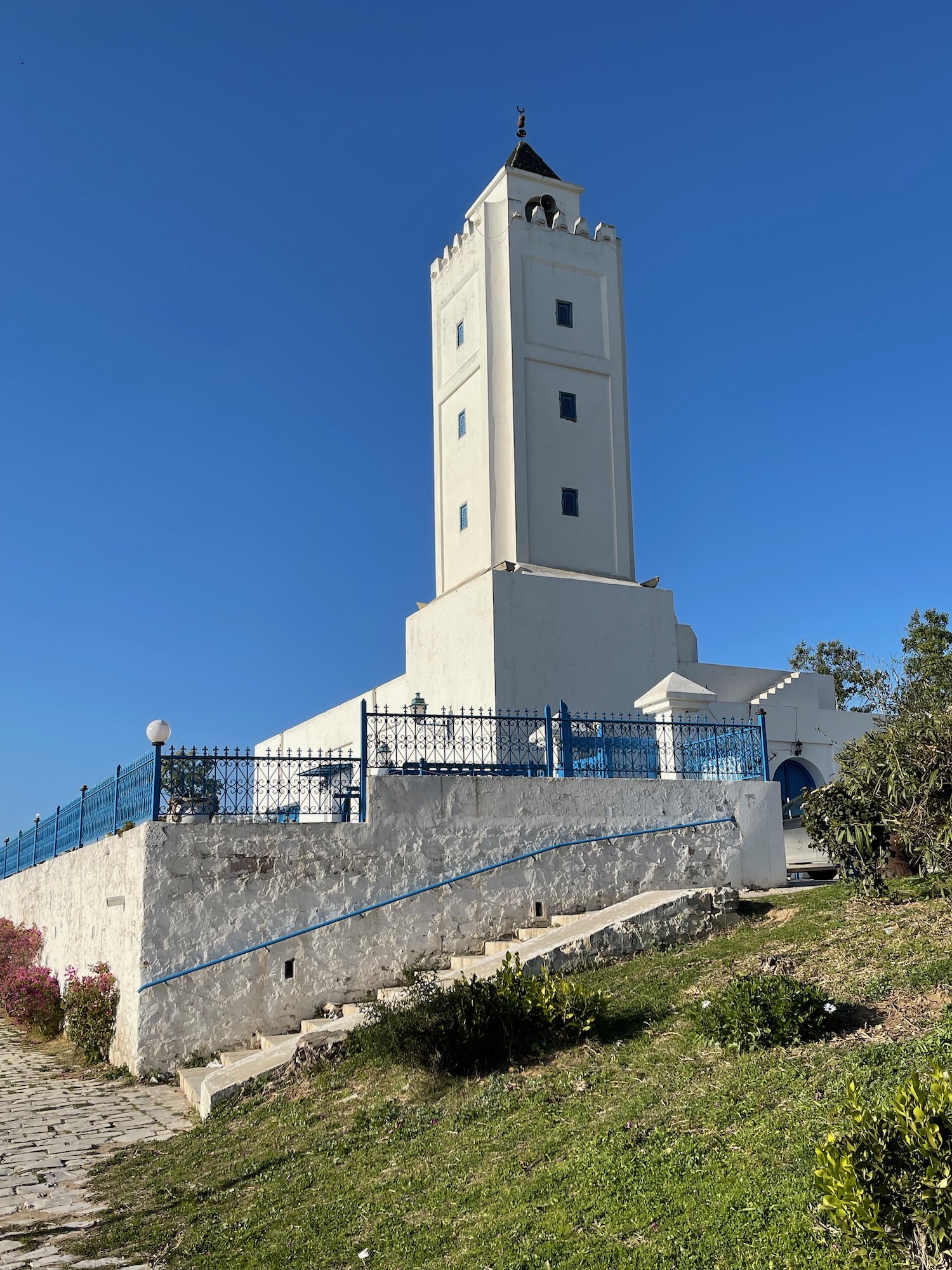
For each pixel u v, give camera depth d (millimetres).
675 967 11867
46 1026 18250
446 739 17328
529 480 25938
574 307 27703
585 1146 7609
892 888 12477
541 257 27359
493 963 12516
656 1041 9719
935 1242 4688
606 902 15875
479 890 15102
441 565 27688
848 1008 9211
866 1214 4801
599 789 16266
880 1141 5035
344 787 15297
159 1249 7457
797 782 26344
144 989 13039
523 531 25469
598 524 26781
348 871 14375
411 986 12281
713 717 22656
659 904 13250
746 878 17031
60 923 20094
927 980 9336
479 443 26562
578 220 28234
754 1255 5527
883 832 12180
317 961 13945
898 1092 5387
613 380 27891
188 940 13344
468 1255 6406
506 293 26641
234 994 13438
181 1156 9570
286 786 14758
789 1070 8078
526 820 15641
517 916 15258
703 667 26047
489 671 22812
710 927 13383
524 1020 10188
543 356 26797
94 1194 8773
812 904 13227
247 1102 10703
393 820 14789
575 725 17391
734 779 17641
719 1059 8836
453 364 28312
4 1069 15023
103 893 15969
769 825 17484
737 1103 7680
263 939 13719
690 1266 5582
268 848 13977
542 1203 6844
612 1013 10602
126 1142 10305
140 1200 8508
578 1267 5883
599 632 24234
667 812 16672
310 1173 8523
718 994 9820
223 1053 13203
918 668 33219
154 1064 12922
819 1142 6488
